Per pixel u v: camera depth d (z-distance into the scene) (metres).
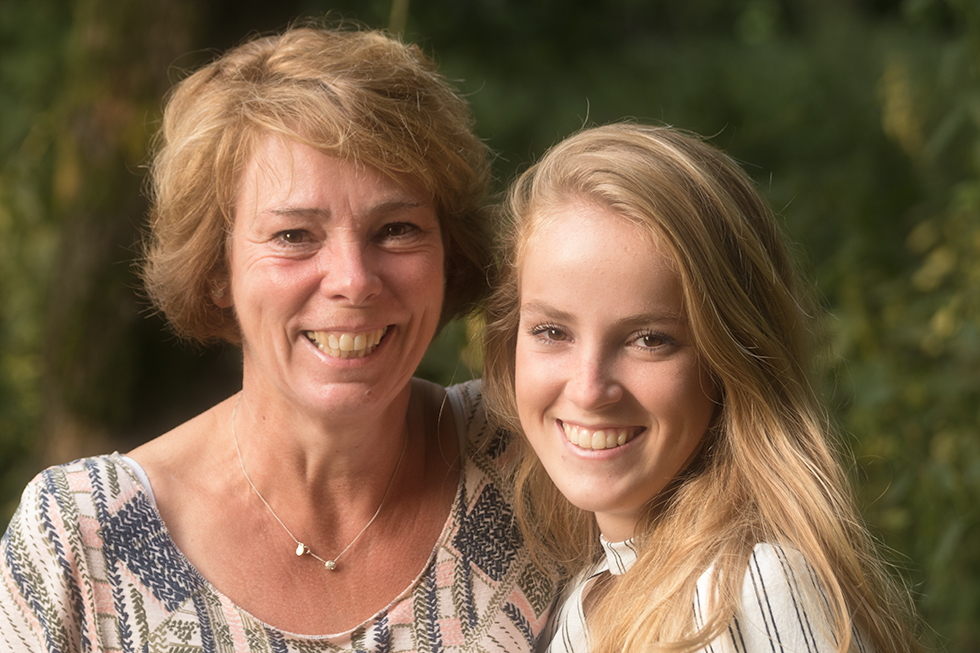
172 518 1.54
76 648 1.47
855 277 3.06
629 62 5.87
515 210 1.56
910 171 4.23
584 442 1.43
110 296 2.99
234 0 3.09
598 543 1.69
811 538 1.38
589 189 1.39
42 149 3.83
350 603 1.57
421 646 1.58
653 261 1.36
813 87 6.42
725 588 1.33
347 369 1.48
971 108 2.61
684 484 1.50
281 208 1.43
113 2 3.01
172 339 3.06
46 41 4.72
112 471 1.52
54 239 3.97
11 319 4.08
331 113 1.41
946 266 2.80
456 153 1.55
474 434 1.71
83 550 1.46
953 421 2.55
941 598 2.38
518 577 1.64
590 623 1.53
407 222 1.50
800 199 3.69
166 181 1.56
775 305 1.50
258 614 1.52
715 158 1.50
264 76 1.48
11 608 1.45
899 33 7.66
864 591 1.41
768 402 1.46
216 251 1.55
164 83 3.03
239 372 3.15
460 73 4.77
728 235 1.45
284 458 1.56
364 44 1.53
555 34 5.25
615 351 1.40
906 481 2.41
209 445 1.62
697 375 1.42
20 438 4.00
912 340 2.79
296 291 1.45
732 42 8.31
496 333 1.63
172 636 1.47
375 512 1.61
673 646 1.31
